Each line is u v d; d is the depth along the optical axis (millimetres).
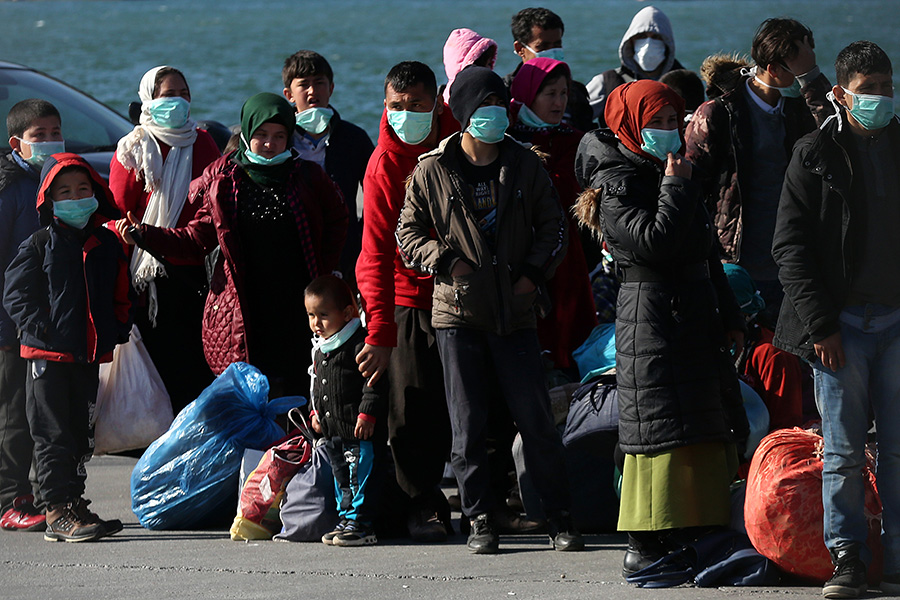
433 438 15602
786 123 16906
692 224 12969
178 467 16344
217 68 181875
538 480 14820
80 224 15820
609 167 13352
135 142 18875
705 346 12984
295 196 16547
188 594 13078
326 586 13258
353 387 15242
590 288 17312
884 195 12203
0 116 24438
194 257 16875
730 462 13500
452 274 14289
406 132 14969
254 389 16500
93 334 15797
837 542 12297
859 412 12344
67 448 15844
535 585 13094
